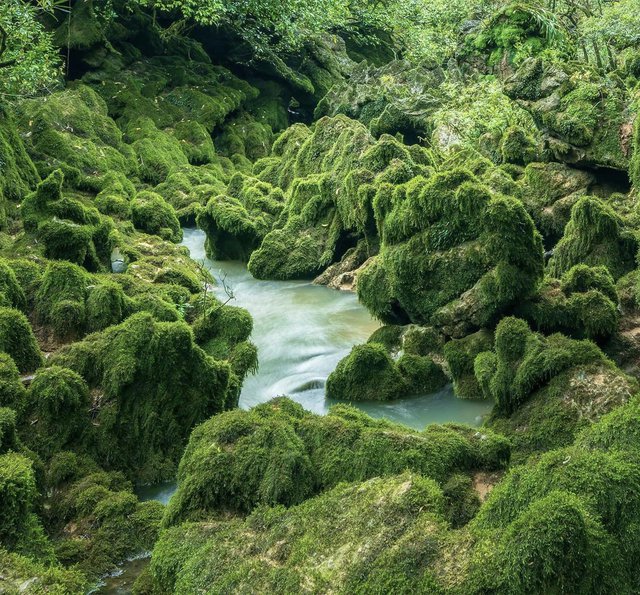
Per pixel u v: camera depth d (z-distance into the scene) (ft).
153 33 103.30
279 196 59.98
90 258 40.11
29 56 58.03
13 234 48.14
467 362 29.27
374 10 124.77
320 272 50.52
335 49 121.80
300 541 15.10
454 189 31.14
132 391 24.61
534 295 28.94
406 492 15.15
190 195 70.74
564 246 34.32
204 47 111.86
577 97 43.73
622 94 44.62
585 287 29.04
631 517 13.20
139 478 24.00
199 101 95.50
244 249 56.03
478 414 27.50
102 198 59.06
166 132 88.17
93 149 69.05
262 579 14.56
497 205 29.01
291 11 102.73
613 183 42.83
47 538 19.58
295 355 35.01
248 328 31.50
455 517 16.75
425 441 18.88
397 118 76.59
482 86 65.31
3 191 51.55
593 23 69.46
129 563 19.12
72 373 24.04
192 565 15.84
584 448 15.79
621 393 22.43
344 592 13.51
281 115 110.73
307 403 30.17
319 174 56.44
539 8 74.84
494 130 54.80
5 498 18.03
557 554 12.32
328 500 16.11
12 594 15.58
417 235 31.94
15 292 30.19
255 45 107.65
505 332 25.16
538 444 22.67
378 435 19.13
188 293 37.42
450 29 109.91
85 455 23.49
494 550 12.94
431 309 31.42
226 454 19.11
